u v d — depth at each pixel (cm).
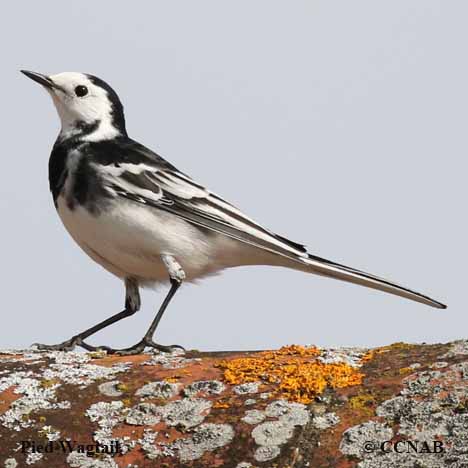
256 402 840
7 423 855
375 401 812
